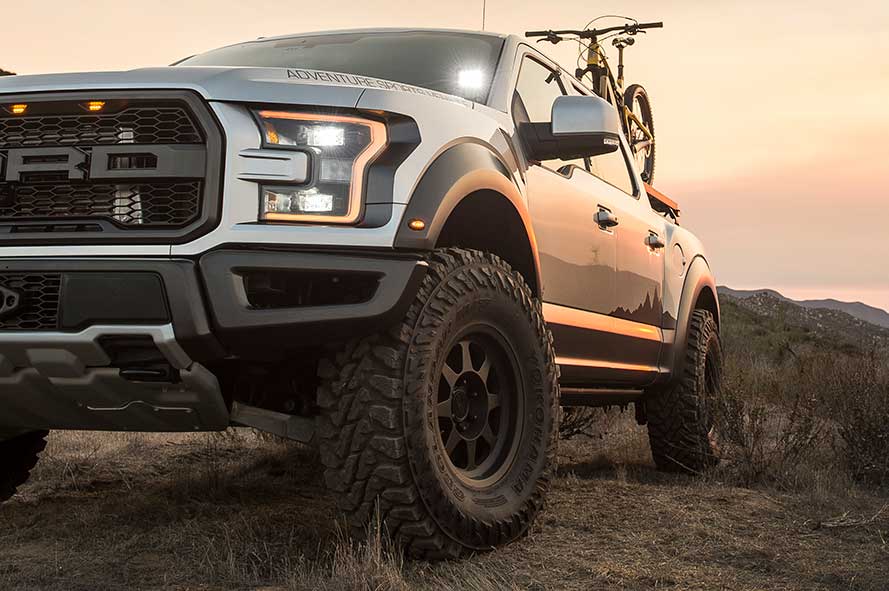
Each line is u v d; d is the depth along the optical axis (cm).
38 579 304
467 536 320
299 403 353
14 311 293
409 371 305
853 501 447
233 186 292
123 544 347
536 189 403
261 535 359
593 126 393
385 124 313
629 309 509
